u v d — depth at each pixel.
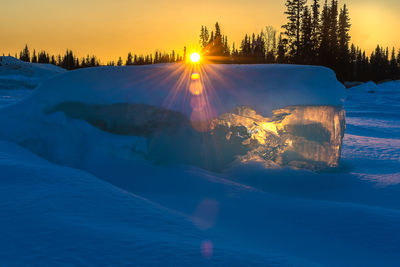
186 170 7.12
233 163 8.18
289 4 57.97
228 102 8.01
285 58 59.09
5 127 7.32
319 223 4.48
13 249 2.45
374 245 3.82
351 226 4.36
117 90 7.78
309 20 57.78
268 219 4.59
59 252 2.45
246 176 7.73
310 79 8.59
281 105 8.20
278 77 8.50
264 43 62.25
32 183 3.96
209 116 7.89
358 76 73.88
